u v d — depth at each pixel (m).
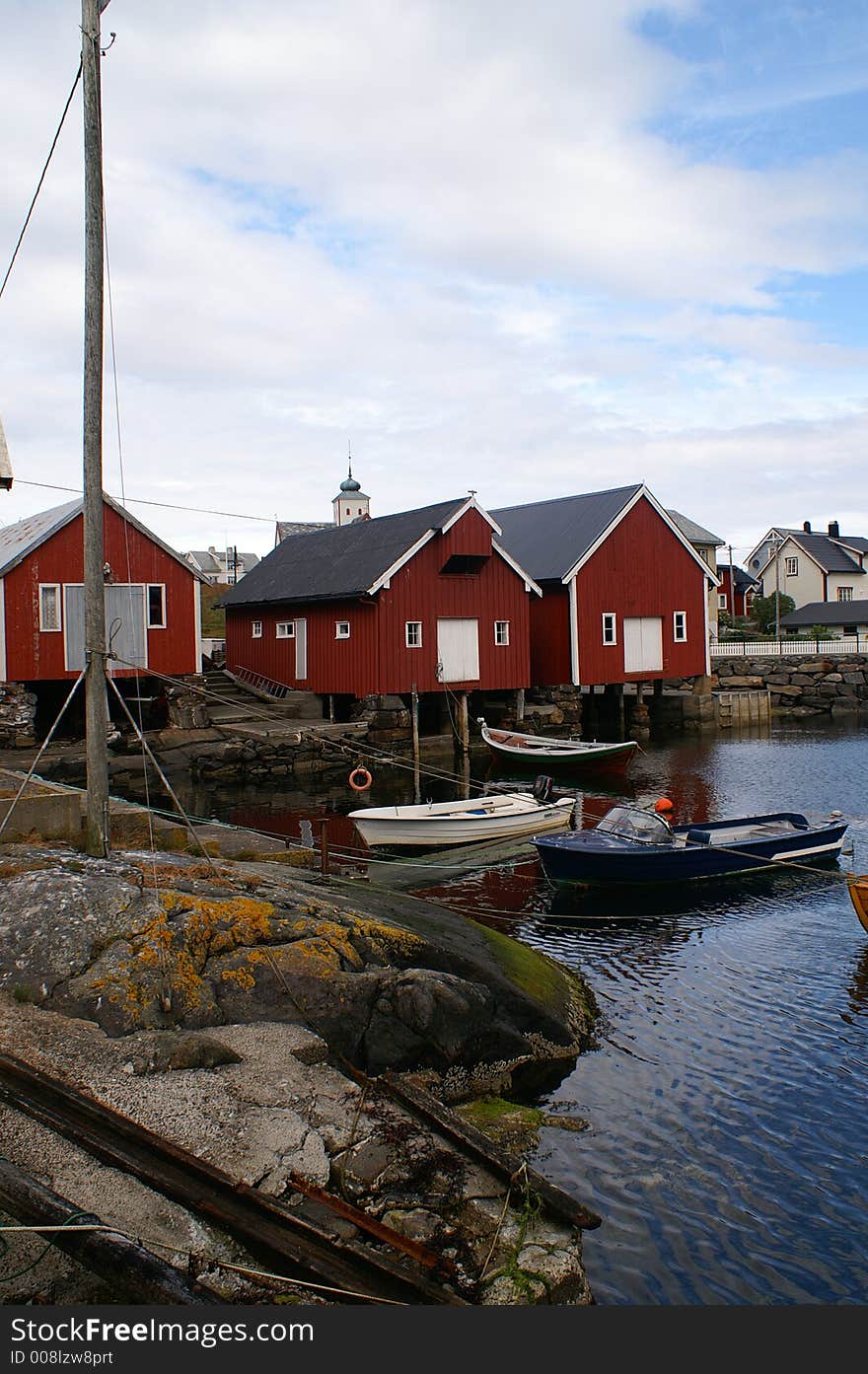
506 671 33.47
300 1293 5.61
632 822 17.16
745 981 12.27
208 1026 8.41
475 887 16.70
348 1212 6.32
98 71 10.23
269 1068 7.86
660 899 15.85
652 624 37.97
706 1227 7.30
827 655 47.50
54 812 12.45
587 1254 6.92
